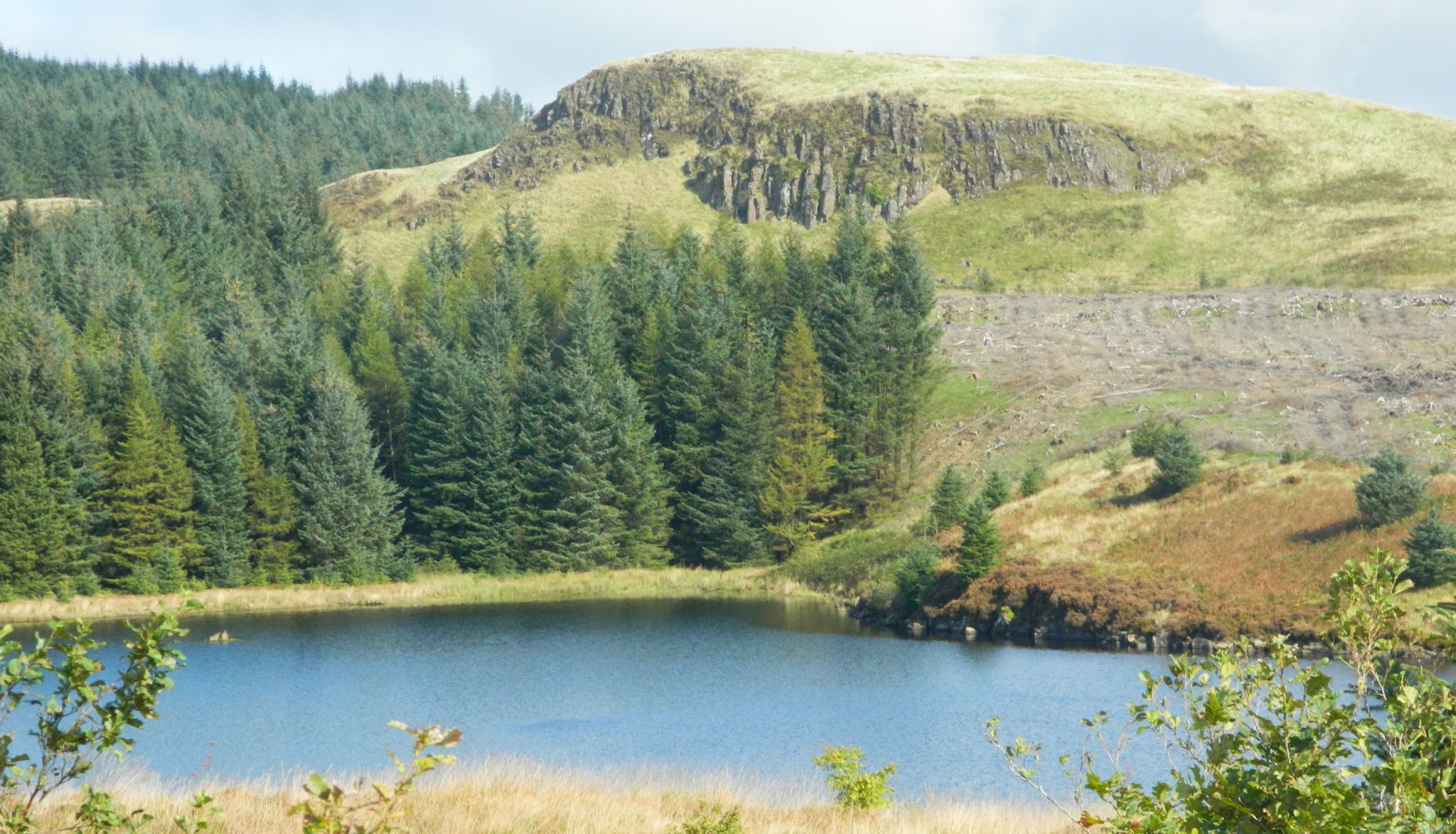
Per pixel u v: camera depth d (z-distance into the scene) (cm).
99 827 975
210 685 4147
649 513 7906
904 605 5653
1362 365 7581
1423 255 10412
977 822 1689
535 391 8125
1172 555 4994
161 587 6825
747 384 7944
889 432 7669
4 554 6347
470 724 3469
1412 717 759
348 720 3528
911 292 8881
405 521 8238
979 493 6800
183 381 7962
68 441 6831
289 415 7825
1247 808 718
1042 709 3456
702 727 3369
